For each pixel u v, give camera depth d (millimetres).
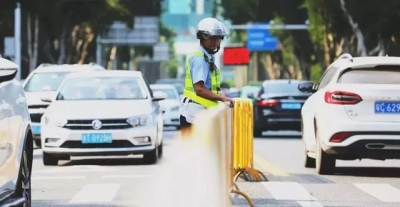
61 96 29328
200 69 17578
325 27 85562
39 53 98688
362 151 23547
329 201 18844
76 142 27750
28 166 15359
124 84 29859
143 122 28062
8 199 13570
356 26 79312
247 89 63688
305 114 26516
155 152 28469
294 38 113562
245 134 22469
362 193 20297
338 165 27953
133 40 142500
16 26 75688
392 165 28031
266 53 146500
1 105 13211
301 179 23250
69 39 105375
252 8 117312
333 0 79750
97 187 21500
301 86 26688
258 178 22672
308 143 26078
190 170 12984
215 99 17531
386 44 81188
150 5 134375
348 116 23578
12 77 12805
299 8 101812
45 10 81938
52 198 19469
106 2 102812
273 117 47625
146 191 20516
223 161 12961
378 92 23453
